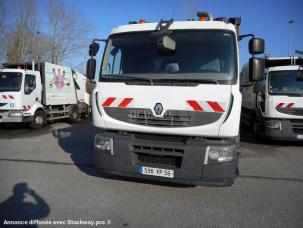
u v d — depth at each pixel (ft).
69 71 53.67
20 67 44.57
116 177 18.72
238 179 19.45
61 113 50.62
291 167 23.11
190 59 15.38
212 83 14.43
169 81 14.89
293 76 30.32
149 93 14.93
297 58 34.04
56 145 29.73
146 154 15.05
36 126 42.86
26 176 18.75
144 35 16.53
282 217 13.67
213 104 14.16
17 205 14.20
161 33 15.69
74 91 55.67
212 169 13.99
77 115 56.34
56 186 16.96
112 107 15.65
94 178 18.52
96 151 16.05
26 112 40.37
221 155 13.97
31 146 29.09
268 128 30.71
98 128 17.40
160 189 16.84
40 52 116.47
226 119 13.98
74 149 27.66
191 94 14.40
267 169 22.33
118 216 13.30
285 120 30.07
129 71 16.03
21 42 110.63
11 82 39.58
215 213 13.92
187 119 14.38
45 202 14.64
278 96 30.04
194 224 12.74
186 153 14.17
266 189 17.60
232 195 16.38
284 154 28.17
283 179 19.76
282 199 15.98
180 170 14.32
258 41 16.08
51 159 23.43
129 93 15.30
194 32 15.80
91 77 18.58
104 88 15.93
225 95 14.14
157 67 15.65
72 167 21.07
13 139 33.71
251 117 38.83
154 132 14.78
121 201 15.02
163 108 14.65
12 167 20.89
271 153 28.55
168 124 14.58
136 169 14.97
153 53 16.01
